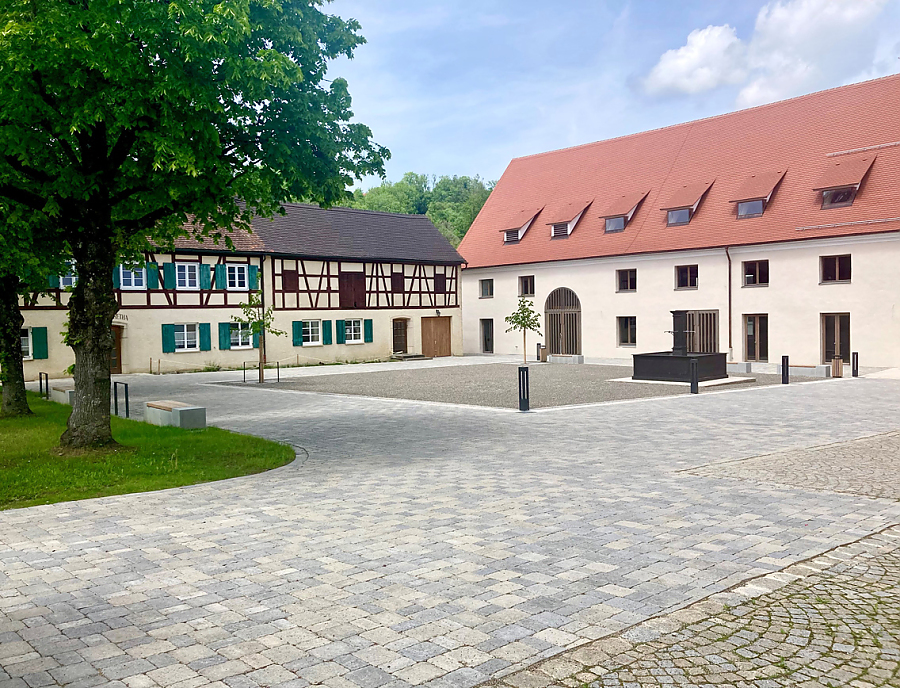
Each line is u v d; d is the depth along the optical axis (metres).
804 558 6.22
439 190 99.50
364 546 6.68
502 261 44.28
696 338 35.34
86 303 11.76
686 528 7.15
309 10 12.23
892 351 29.06
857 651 4.47
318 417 16.59
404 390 23.22
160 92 9.62
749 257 33.22
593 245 39.84
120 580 5.85
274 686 4.09
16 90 9.42
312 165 12.30
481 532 7.07
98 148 11.30
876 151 31.69
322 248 39.03
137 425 15.07
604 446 12.14
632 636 4.70
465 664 4.33
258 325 27.48
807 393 20.58
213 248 34.72
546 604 5.23
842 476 9.58
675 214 37.00
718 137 38.78
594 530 7.11
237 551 6.59
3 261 14.39
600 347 39.47
